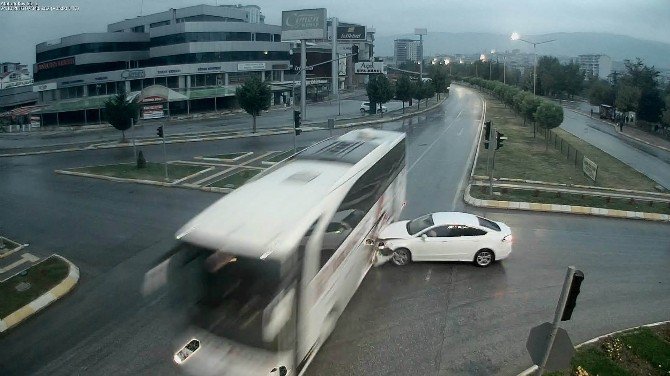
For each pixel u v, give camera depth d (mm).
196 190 23922
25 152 34656
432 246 14781
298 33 52750
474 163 30109
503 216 20031
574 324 11914
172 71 63844
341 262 11148
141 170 27719
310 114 58750
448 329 11625
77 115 55531
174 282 9414
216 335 9055
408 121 51594
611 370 9906
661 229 18859
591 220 19766
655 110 57281
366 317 12148
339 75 97750
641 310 12609
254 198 10461
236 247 8859
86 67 67188
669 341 11023
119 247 16781
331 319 10789
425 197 22484
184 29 67125
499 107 69625
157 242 17172
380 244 14969
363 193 12859
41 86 64000
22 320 12125
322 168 12281
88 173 27281
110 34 68625
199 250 9156
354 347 10930
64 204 21844
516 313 12320
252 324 8789
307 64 85312
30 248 16781
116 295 13391
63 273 14383
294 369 9039
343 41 99000
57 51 71562
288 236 8953
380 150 14844
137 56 71750
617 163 34406
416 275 14398
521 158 33031
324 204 10180
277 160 30109
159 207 21234
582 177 27984
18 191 24172
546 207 20781
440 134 41688
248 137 40812
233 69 69312
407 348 10891
